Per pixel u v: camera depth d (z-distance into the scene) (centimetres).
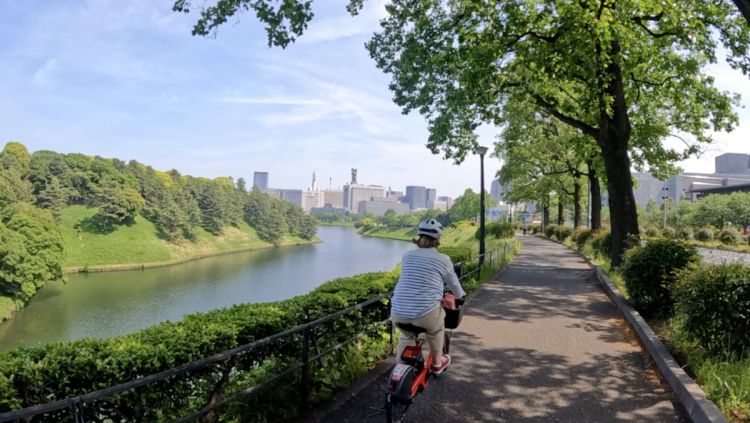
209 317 484
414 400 538
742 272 630
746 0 639
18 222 6456
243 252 14138
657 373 640
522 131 2634
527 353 736
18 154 13175
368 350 674
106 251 11012
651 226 6988
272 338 437
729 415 457
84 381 339
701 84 1858
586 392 570
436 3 1538
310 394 517
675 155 2348
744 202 8512
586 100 1463
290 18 753
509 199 5575
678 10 1298
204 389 414
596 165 2427
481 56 1358
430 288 445
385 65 1822
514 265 2239
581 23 1243
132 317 5562
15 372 313
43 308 5959
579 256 2850
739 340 608
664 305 927
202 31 788
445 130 1914
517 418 495
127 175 14625
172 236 13025
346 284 719
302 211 19862
